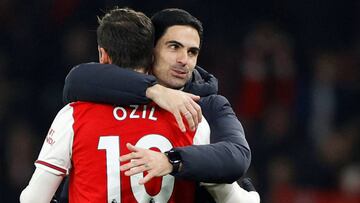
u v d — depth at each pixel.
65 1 34.28
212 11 34.34
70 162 11.74
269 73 32.75
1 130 30.23
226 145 11.42
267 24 34.88
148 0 33.78
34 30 33.91
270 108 32.41
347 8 36.62
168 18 11.98
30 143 29.77
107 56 11.87
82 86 11.62
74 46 33.00
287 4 36.41
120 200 11.43
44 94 31.91
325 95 32.78
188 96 11.45
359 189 29.81
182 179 11.34
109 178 11.45
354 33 36.69
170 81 11.99
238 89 32.88
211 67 33.25
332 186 29.81
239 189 12.17
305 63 33.91
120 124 11.55
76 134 11.60
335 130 32.09
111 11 11.99
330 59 33.75
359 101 32.75
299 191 29.44
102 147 11.51
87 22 33.88
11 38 33.75
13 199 28.88
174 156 11.13
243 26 34.50
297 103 32.66
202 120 11.86
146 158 11.00
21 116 31.08
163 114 11.67
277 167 29.36
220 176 11.26
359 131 31.67
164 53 11.94
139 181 11.00
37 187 11.68
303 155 30.22
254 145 30.23
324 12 36.34
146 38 11.77
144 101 11.48
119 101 11.51
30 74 32.72
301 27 35.66
